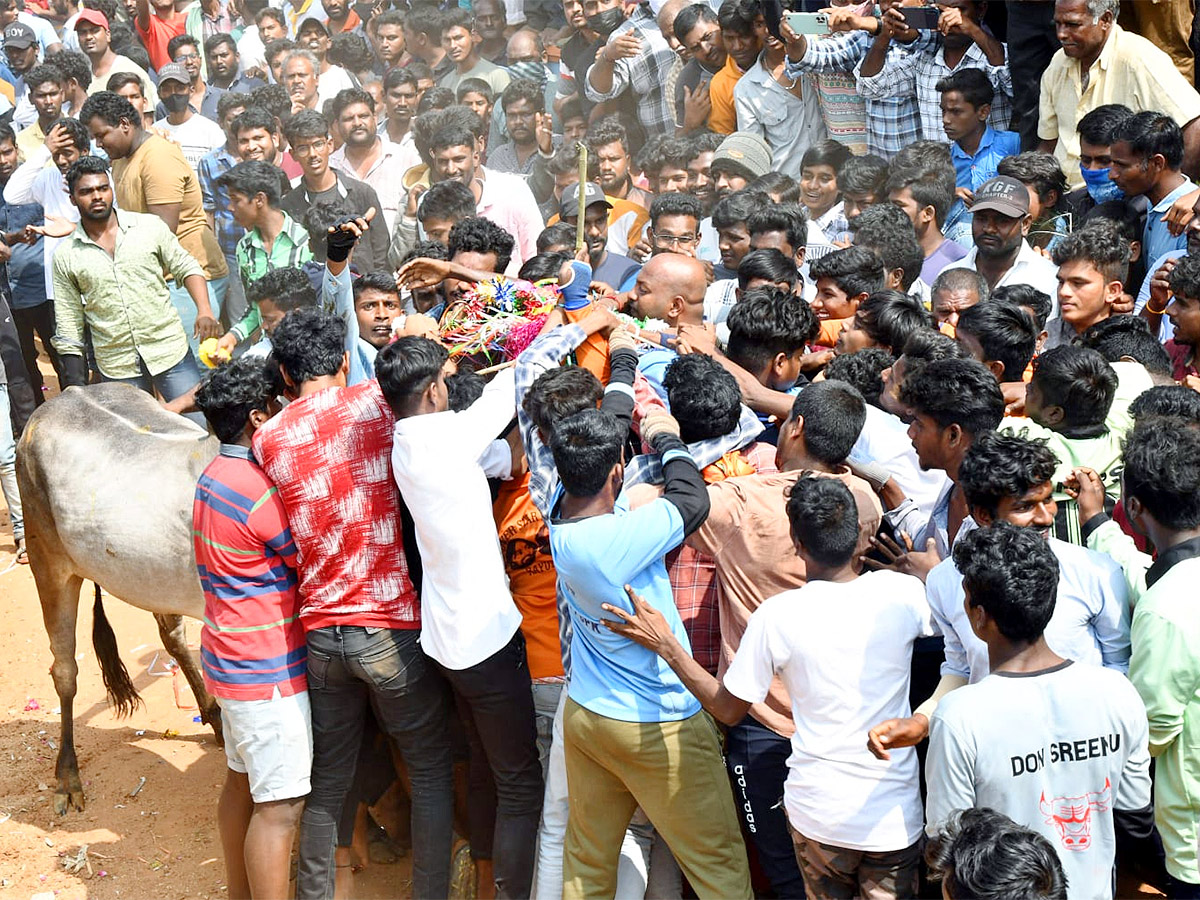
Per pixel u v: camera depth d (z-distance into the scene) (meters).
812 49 7.42
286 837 4.28
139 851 5.34
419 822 4.34
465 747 4.70
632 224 7.75
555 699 4.34
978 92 6.80
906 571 3.87
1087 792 3.21
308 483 4.15
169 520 5.36
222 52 11.70
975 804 3.21
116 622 7.41
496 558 4.13
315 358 4.34
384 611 4.19
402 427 4.00
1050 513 3.62
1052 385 4.06
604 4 8.81
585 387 3.85
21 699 6.65
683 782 3.73
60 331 8.27
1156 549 3.76
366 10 11.81
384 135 9.70
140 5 13.12
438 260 4.90
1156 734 3.50
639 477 4.02
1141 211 5.98
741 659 3.54
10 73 12.40
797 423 3.90
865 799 3.46
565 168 8.35
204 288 8.34
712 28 8.16
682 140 7.84
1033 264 5.88
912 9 7.16
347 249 4.93
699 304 4.77
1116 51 6.46
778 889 3.96
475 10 9.99
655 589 3.74
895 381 4.41
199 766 5.96
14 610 7.52
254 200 7.87
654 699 3.71
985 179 6.87
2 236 8.27
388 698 4.23
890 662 3.48
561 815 4.14
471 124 8.23
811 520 3.49
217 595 4.25
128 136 9.15
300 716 4.27
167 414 5.76
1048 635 3.59
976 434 3.87
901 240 5.72
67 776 5.66
